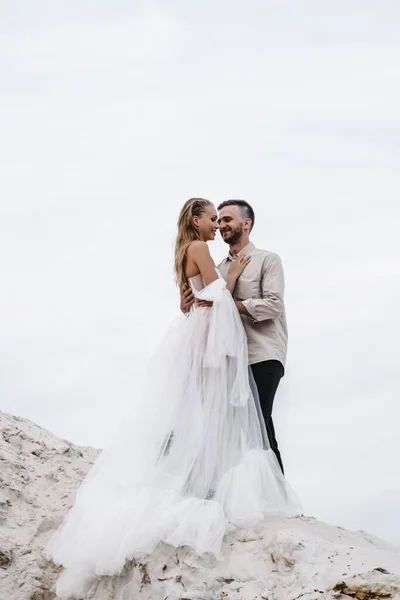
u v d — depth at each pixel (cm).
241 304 591
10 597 526
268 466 559
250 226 622
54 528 579
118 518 527
